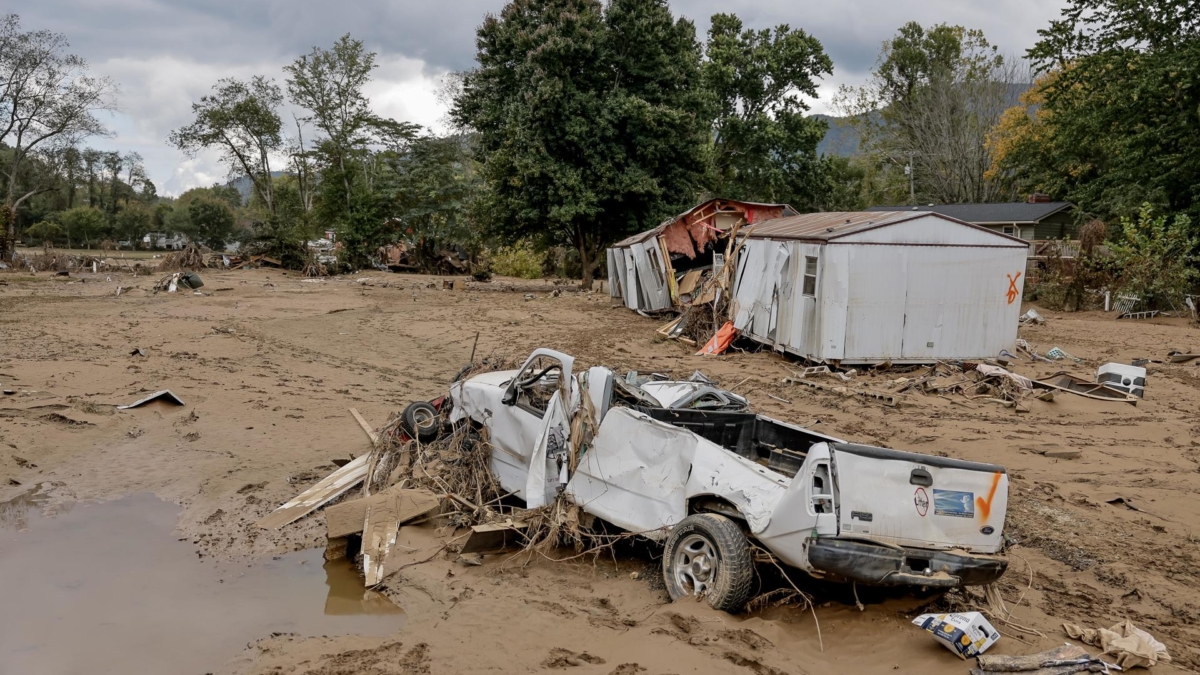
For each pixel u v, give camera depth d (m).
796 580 6.26
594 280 41.69
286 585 6.34
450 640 5.25
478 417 8.37
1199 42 31.67
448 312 29.17
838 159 68.56
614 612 5.80
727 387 15.50
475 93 42.47
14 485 8.77
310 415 12.43
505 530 6.84
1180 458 10.90
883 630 5.52
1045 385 15.03
